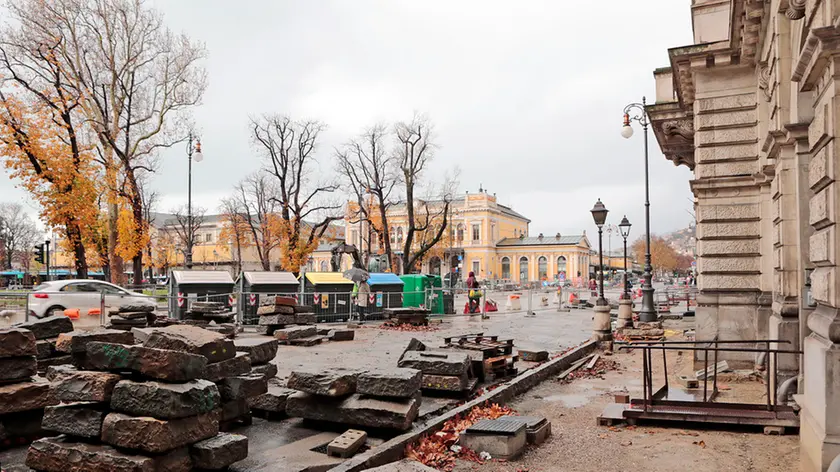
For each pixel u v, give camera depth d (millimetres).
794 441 6367
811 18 5824
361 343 15766
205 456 4824
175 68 33094
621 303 18562
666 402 7555
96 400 4773
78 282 21234
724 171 12195
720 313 11914
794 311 8703
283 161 49344
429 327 20625
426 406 7910
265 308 17031
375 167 51625
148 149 33531
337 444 5723
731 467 5590
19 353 6043
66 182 28375
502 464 5789
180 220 71625
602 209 17156
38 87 28531
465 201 98812
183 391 4715
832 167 4730
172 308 21672
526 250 98750
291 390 7492
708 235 12148
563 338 17469
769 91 10195
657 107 17609
